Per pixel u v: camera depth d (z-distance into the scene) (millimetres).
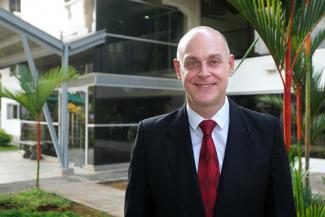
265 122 1853
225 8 12031
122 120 11195
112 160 10984
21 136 14664
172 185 1785
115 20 11203
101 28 10945
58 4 12484
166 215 1795
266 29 2703
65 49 9508
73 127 11594
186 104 1950
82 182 9125
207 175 1768
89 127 10844
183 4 12516
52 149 12617
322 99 4379
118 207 6730
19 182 9133
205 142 1814
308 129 3855
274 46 2727
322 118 4527
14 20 8984
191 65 1802
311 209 2992
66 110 10203
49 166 11516
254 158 1767
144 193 1903
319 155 9656
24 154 13383
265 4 2850
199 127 1842
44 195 6914
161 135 1893
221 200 1709
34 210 6211
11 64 14234
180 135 1856
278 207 1773
